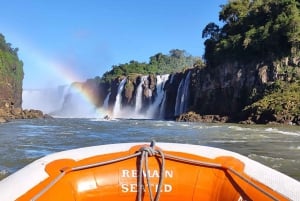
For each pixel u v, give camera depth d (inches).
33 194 166.2
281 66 2822.3
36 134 1346.0
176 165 193.9
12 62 4928.6
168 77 4013.3
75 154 200.1
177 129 1680.6
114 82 4837.6
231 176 188.5
